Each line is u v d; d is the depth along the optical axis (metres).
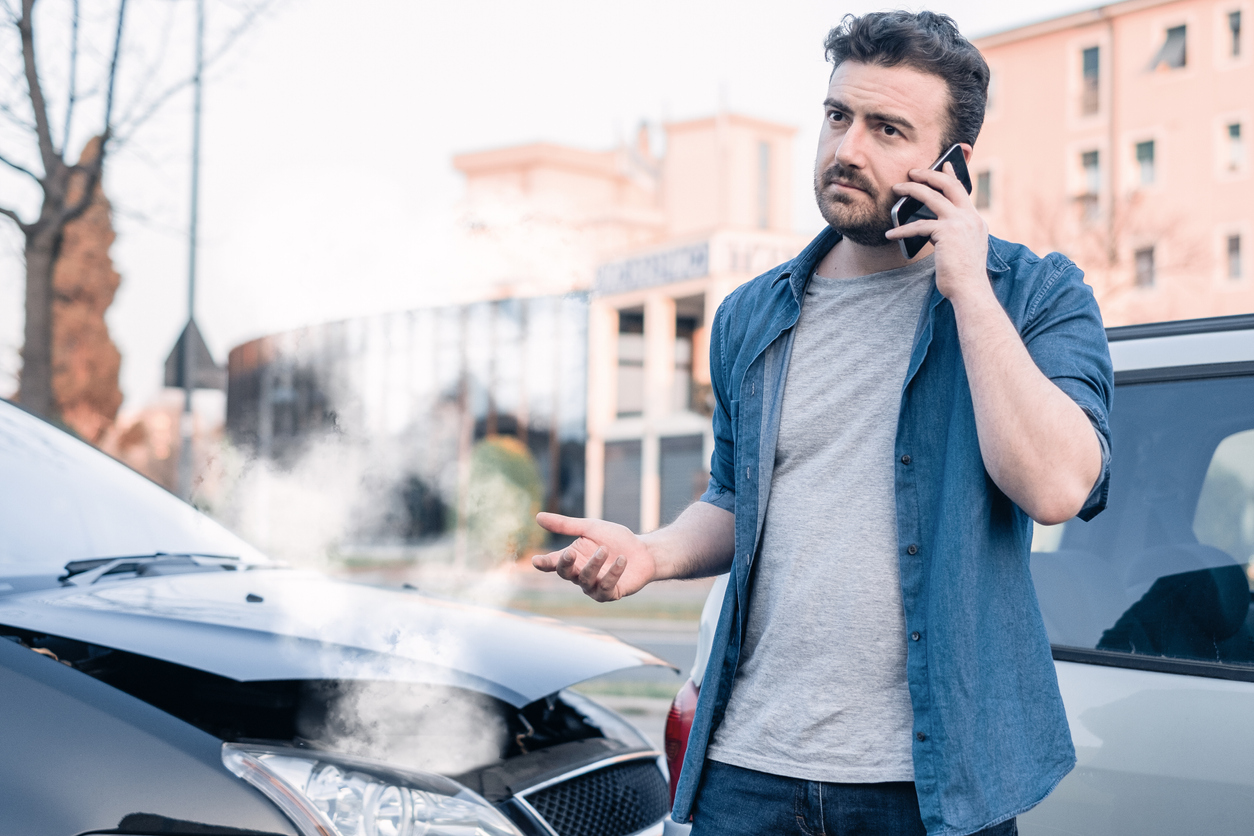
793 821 1.56
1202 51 27.31
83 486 3.02
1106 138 28.33
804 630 1.58
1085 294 1.56
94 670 2.11
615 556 1.68
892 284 1.65
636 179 30.95
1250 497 2.03
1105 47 28.38
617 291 26.20
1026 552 1.56
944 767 1.44
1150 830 1.85
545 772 2.31
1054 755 1.50
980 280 1.45
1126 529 2.13
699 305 26.27
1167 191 27.58
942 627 1.47
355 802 1.89
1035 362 1.51
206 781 1.83
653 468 25.31
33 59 7.58
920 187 1.52
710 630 2.47
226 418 11.43
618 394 25.78
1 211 8.00
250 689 2.12
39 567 2.63
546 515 1.68
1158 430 2.16
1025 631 1.51
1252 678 1.88
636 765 2.58
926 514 1.54
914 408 1.56
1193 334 2.21
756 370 1.71
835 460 1.61
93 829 1.76
